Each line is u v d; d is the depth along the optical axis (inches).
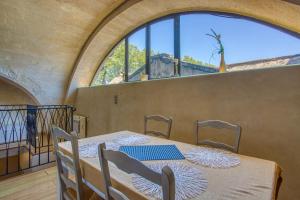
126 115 131.1
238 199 32.0
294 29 89.2
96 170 45.2
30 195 88.7
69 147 59.4
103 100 153.0
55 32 149.5
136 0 129.0
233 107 78.9
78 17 144.6
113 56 185.6
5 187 95.7
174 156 53.8
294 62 89.7
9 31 134.8
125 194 36.8
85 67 184.4
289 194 65.4
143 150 59.1
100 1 133.9
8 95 182.5
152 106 112.8
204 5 117.3
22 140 159.0
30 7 127.6
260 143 71.8
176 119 99.6
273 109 68.8
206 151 58.4
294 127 64.3
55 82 179.2
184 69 130.6
